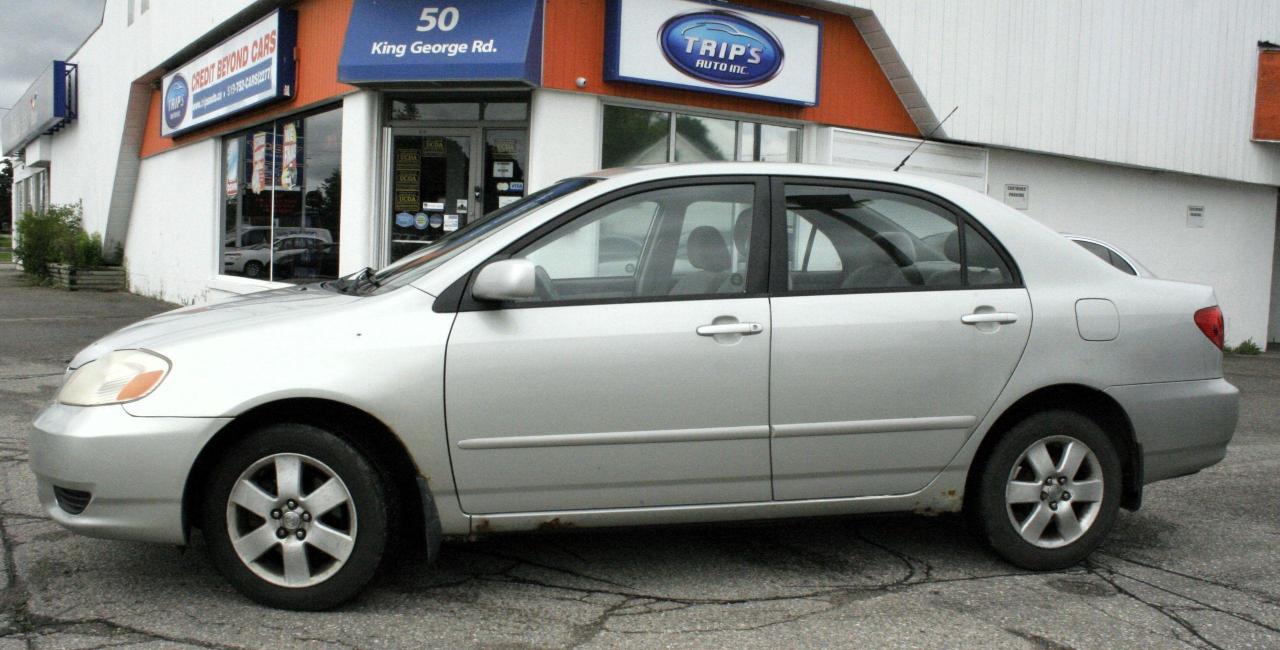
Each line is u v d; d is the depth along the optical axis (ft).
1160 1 48.14
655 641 11.28
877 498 13.28
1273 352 56.39
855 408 12.88
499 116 34.24
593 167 33.65
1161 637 11.70
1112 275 14.25
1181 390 14.15
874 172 13.85
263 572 11.83
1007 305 13.47
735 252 12.96
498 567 13.73
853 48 39.09
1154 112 48.75
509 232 12.46
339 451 11.64
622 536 15.26
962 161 42.86
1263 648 11.44
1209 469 21.30
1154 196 51.29
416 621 11.73
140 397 11.33
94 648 10.74
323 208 39.47
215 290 49.73
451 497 12.05
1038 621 12.11
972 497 13.87
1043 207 46.75
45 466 11.51
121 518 11.33
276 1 41.01
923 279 13.39
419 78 32.48
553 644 11.15
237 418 11.61
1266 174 54.29
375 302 12.04
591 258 12.62
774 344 12.58
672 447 12.42
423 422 11.72
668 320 12.36
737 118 36.86
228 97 45.55
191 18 49.75
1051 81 44.45
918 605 12.57
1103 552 15.01
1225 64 51.39
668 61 33.73
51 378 28.91
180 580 12.87
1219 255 54.44
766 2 36.55
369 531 11.75
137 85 62.28
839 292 13.05
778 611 12.29
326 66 37.73
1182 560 14.69
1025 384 13.41
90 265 68.33
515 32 31.53
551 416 12.05
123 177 65.92
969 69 41.39
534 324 12.05
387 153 35.50
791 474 12.87
